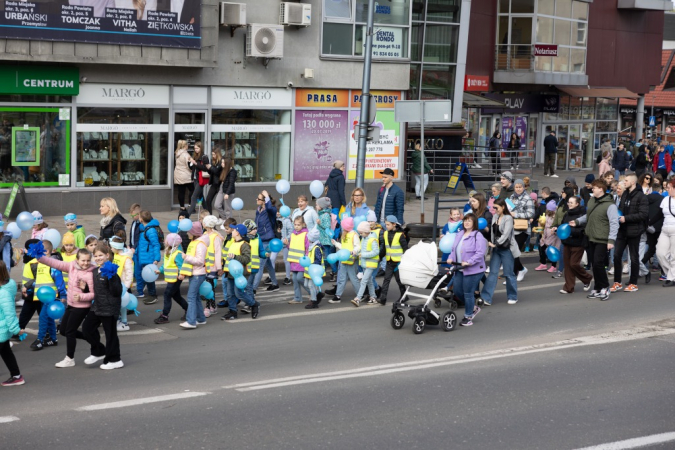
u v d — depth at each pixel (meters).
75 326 10.16
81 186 20.97
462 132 32.12
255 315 13.06
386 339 11.62
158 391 9.05
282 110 23.83
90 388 9.21
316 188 16.44
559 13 39.69
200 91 22.39
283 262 17.09
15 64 19.53
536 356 10.60
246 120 23.25
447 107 19.67
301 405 8.53
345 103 24.88
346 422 8.02
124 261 11.57
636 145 41.56
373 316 13.19
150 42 20.78
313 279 13.35
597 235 14.18
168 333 12.05
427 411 8.40
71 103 20.53
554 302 14.18
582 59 42.09
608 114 44.81
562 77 39.22
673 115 55.25
